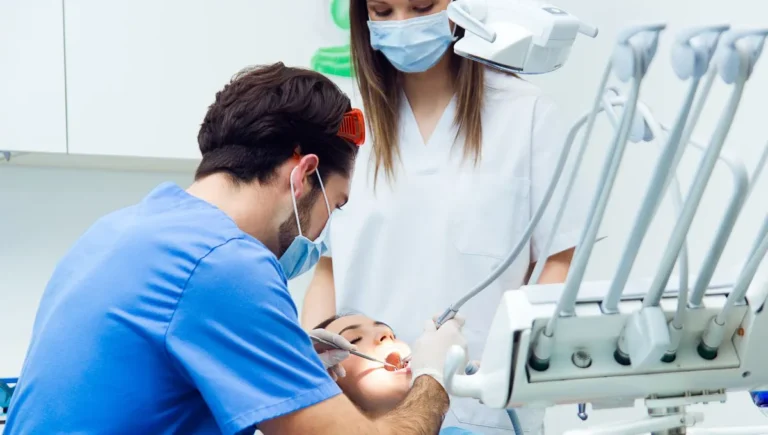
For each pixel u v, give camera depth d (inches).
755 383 34.5
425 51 67.8
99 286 42.3
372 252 72.7
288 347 41.3
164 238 42.4
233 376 40.2
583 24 42.6
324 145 48.3
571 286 31.4
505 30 42.7
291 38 93.2
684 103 27.6
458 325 54.4
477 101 71.6
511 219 70.1
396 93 74.2
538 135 71.2
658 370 33.5
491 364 34.1
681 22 80.6
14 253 100.8
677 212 32.0
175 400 41.7
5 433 43.6
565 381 33.3
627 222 89.0
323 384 41.7
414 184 72.1
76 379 40.8
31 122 88.1
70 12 88.4
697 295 32.6
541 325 32.5
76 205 102.9
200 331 40.4
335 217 74.4
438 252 70.7
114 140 90.4
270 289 41.4
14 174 100.6
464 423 68.5
